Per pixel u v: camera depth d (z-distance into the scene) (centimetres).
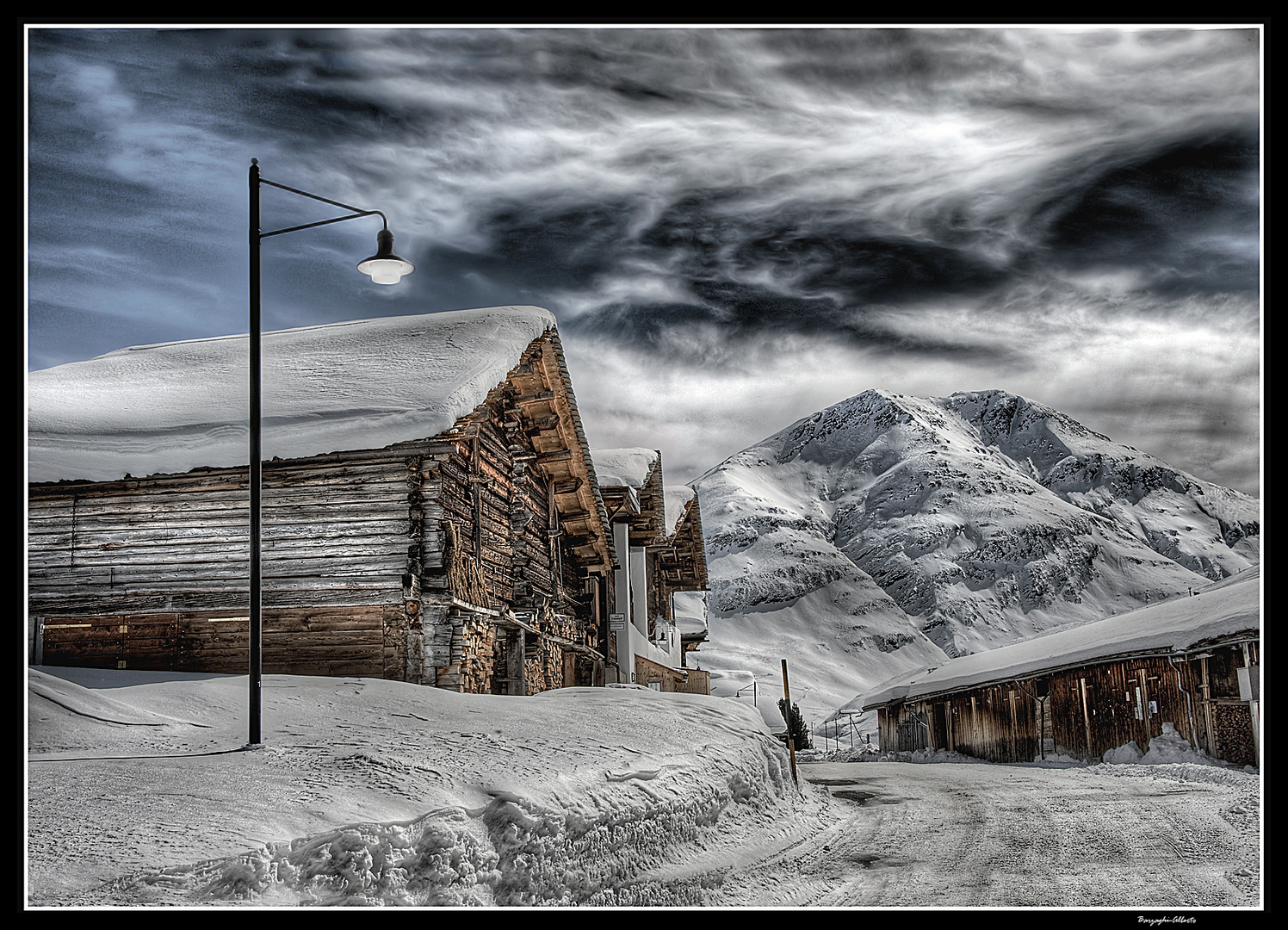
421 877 654
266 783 759
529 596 2081
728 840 1105
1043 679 2875
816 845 1177
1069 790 1752
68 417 1739
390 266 1068
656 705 1484
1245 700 2033
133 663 1650
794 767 1593
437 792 798
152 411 1758
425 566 1633
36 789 698
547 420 2275
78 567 1688
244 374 1928
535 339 2067
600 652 2806
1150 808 1413
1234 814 1288
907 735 4069
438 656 1595
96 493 1706
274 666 1623
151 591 1662
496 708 1293
